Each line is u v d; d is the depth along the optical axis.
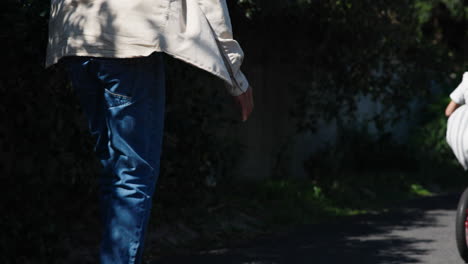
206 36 2.43
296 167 11.38
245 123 10.12
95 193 6.70
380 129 11.77
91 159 6.25
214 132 8.13
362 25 9.72
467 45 15.50
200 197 7.81
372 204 10.37
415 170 13.57
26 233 5.20
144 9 2.35
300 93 10.62
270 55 10.31
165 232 6.78
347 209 9.70
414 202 10.62
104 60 2.35
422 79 11.05
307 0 8.76
